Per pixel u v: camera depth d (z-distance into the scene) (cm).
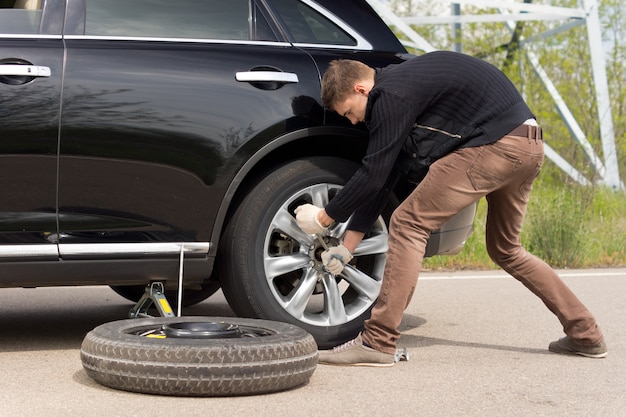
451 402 320
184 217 384
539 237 832
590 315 404
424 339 450
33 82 366
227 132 385
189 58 389
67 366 366
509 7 1470
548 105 1652
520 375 368
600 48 1475
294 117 393
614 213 1035
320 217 373
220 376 313
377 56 420
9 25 376
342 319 409
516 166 373
